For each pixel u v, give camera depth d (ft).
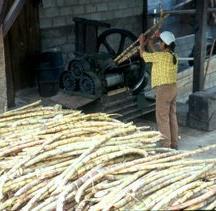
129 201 7.68
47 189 8.19
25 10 25.09
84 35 22.85
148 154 9.48
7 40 23.31
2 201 8.25
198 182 8.06
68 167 8.63
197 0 22.49
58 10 26.76
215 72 30.04
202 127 22.90
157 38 20.45
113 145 9.45
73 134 9.84
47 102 21.40
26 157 8.91
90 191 8.11
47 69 24.16
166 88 18.69
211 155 19.29
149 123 23.65
